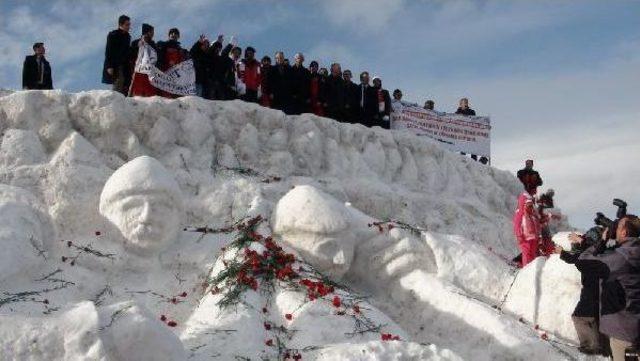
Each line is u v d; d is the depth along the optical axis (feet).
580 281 22.00
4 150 24.79
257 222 24.44
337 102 39.22
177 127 29.60
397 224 25.90
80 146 25.84
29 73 32.81
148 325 15.14
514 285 23.81
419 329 22.53
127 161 27.27
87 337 14.43
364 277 25.03
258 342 17.98
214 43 35.96
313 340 18.40
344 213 24.08
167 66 33.78
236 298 19.57
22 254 19.33
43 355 14.29
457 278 24.35
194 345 17.47
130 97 29.76
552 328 22.13
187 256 23.04
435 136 43.91
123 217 22.31
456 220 35.94
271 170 31.14
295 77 37.86
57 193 23.75
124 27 33.86
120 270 22.07
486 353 20.52
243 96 37.32
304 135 33.68
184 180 27.09
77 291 20.26
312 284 20.68
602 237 21.72
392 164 37.40
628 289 18.66
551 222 41.57
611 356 20.40
